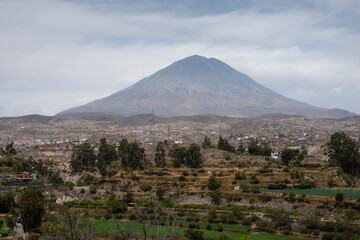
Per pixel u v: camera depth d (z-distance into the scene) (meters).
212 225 125.31
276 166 195.25
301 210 135.62
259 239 107.06
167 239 96.88
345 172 194.25
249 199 147.88
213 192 158.38
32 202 110.56
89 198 167.12
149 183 180.38
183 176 181.62
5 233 111.69
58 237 74.88
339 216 125.50
